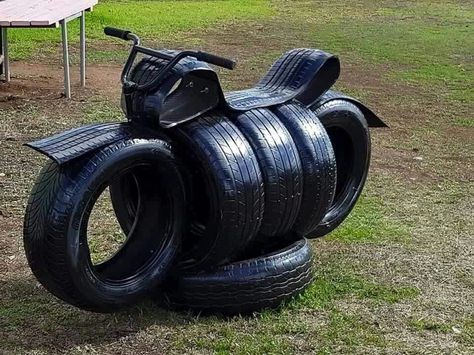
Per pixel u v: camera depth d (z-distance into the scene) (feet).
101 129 10.23
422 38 39.06
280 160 11.01
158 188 10.61
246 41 37.14
